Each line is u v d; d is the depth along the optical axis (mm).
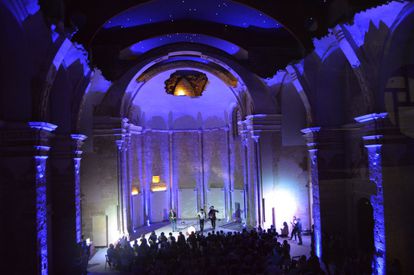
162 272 13359
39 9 10344
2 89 11117
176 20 18828
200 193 29469
